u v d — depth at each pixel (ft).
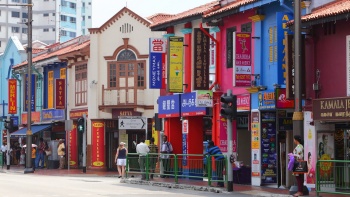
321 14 70.74
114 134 141.90
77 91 148.15
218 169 79.25
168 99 105.60
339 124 76.54
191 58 101.30
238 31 89.81
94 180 104.01
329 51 74.33
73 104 149.89
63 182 94.63
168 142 104.63
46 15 417.49
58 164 151.84
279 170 84.38
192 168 84.38
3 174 127.75
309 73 76.64
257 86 83.92
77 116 147.23
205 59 93.20
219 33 94.07
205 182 86.22
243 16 88.84
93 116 141.28
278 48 78.07
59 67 156.97
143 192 76.02
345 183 64.80
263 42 84.69
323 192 65.98
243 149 92.68
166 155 89.04
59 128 156.04
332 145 76.43
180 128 107.14
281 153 84.12
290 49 73.67
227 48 92.17
